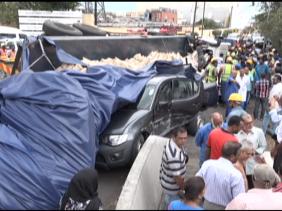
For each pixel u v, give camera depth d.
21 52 9.13
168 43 14.84
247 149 5.20
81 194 4.50
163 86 9.62
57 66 8.79
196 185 4.08
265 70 14.74
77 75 7.97
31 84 7.22
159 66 10.95
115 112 8.73
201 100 12.20
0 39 13.88
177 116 10.46
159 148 6.93
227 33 63.41
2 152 6.55
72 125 6.95
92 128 7.18
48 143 6.79
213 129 6.64
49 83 7.21
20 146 6.64
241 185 4.86
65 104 7.05
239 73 14.36
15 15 38.25
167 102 9.79
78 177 4.52
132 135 8.19
